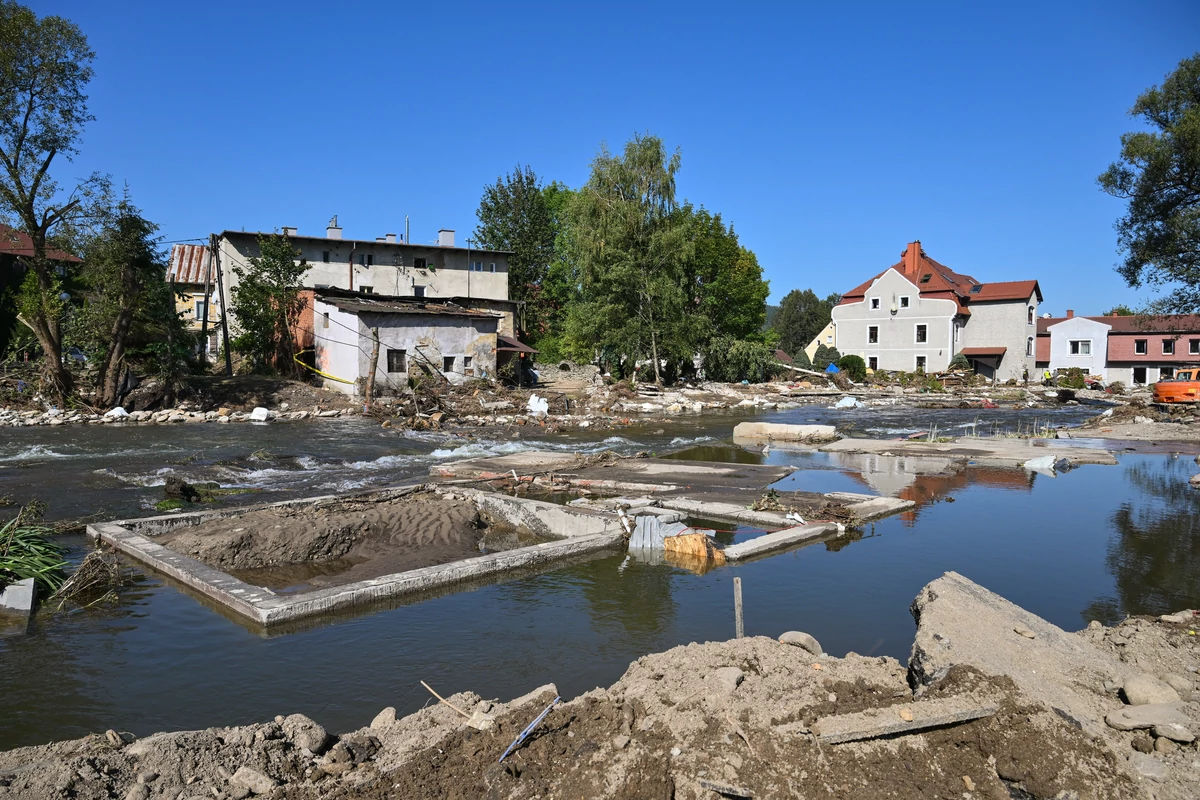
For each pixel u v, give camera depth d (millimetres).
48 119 28156
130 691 6406
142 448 20562
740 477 16578
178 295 38812
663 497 14234
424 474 17516
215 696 6340
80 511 13016
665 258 43875
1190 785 4375
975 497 14992
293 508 12453
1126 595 9023
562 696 6316
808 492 14781
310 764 4949
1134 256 30641
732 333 56344
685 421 31672
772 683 5547
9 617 8055
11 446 20375
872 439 25250
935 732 4781
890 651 7320
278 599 8094
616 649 7363
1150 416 30297
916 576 9758
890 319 62344
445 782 4590
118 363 27906
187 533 10977
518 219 62906
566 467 17797
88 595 8719
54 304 27172
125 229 28703
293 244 42844
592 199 44000
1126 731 4898
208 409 28812
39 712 6000
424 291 46969
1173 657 6258
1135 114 30844
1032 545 11289
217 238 35219
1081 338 61531
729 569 10078
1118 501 14578
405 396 31844
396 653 7242
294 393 31172
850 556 10711
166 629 7781
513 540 12047
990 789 4402
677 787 4434
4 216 28203
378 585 8617
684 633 7789
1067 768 4465
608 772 4504
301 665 6957
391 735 5332
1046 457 19125
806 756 4598
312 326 35812
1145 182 29719
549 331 60500
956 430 29359
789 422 31734
